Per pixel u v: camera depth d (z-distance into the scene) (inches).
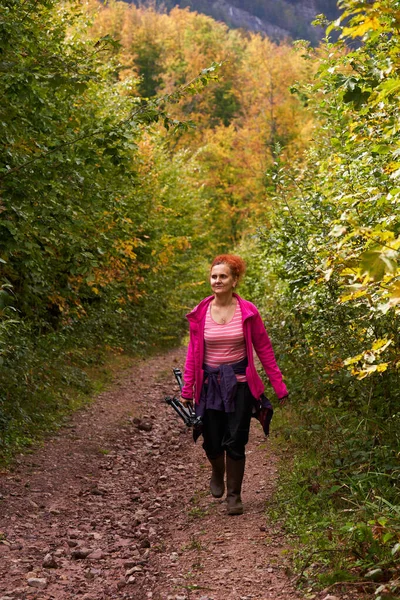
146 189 747.4
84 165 313.7
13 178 288.0
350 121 256.5
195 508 216.7
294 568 158.6
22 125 309.6
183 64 2306.8
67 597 157.5
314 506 193.3
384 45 199.8
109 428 358.0
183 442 328.5
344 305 252.8
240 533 188.1
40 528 209.8
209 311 207.0
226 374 201.5
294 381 319.0
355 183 257.3
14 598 155.1
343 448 217.5
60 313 506.0
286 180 328.5
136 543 194.7
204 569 166.1
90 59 317.4
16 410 331.0
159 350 766.5
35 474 269.4
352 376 231.5
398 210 181.6
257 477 240.5
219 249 1865.2
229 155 1947.6
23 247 316.5
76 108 389.4
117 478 273.0
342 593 143.3
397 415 219.6
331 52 243.3
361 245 184.1
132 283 695.1
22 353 354.6
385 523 149.9
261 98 1862.7
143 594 156.5
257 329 206.2
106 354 594.2
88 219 368.2
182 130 297.9
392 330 205.3
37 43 314.3
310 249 281.3
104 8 2354.8
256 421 329.1
